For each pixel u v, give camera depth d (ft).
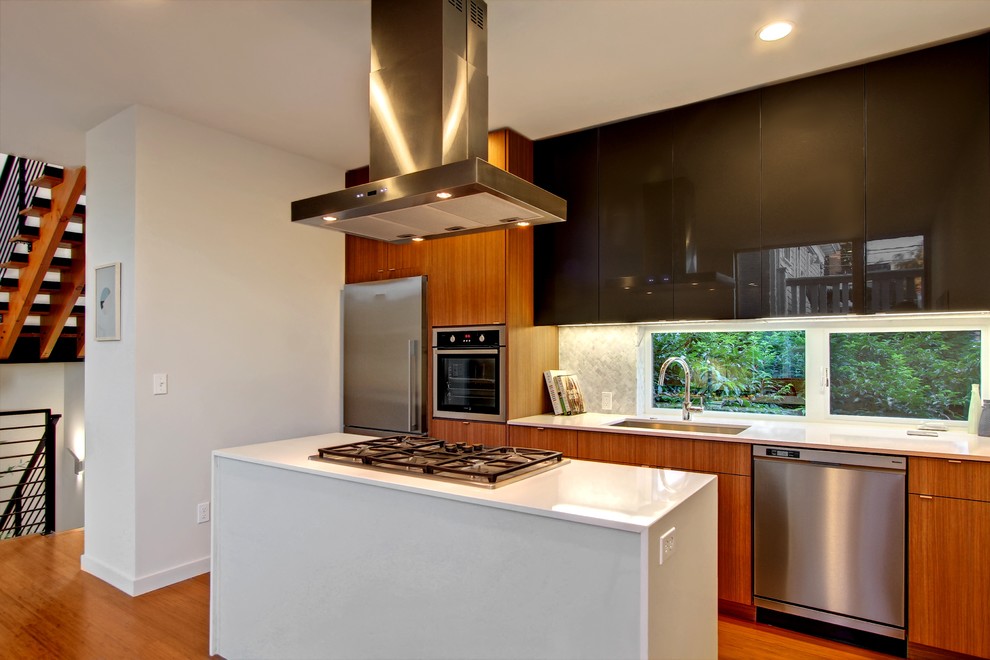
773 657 7.82
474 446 7.88
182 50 8.50
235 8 7.46
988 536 7.18
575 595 4.90
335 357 14.03
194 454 10.94
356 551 6.48
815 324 10.57
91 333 11.11
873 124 8.85
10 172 17.49
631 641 4.59
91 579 10.64
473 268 11.90
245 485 7.80
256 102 10.32
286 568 7.20
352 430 13.75
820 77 9.29
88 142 11.43
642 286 10.88
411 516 6.01
